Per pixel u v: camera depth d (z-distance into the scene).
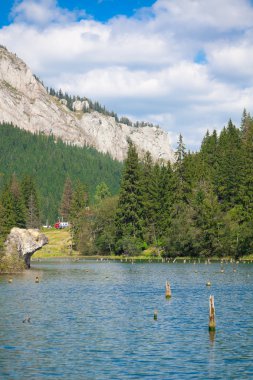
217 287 65.19
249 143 153.00
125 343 33.53
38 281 74.56
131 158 148.25
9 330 37.69
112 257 147.75
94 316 43.78
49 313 45.34
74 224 185.12
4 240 97.50
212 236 125.88
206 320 41.59
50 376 26.41
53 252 171.88
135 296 57.19
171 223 137.88
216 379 25.84
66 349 31.91
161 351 31.38
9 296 57.44
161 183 146.62
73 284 71.50
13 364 28.61
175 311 46.12
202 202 132.00
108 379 25.84
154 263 118.62
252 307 48.03
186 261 122.38
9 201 153.88
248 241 122.12
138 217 145.25
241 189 135.00
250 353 30.88
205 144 183.25
